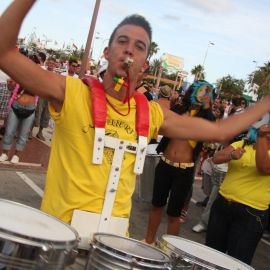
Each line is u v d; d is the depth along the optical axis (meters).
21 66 1.90
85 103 2.10
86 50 17.16
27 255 1.48
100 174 2.09
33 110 7.84
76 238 1.71
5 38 1.79
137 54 2.14
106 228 2.11
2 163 7.83
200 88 5.07
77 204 2.08
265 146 3.83
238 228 3.91
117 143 2.11
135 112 2.21
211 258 2.17
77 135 2.08
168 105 7.30
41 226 1.71
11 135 7.88
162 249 2.09
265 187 3.95
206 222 6.87
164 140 5.32
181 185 5.21
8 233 1.49
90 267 1.73
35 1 1.77
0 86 8.10
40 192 6.97
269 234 7.59
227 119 2.47
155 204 5.39
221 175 5.93
